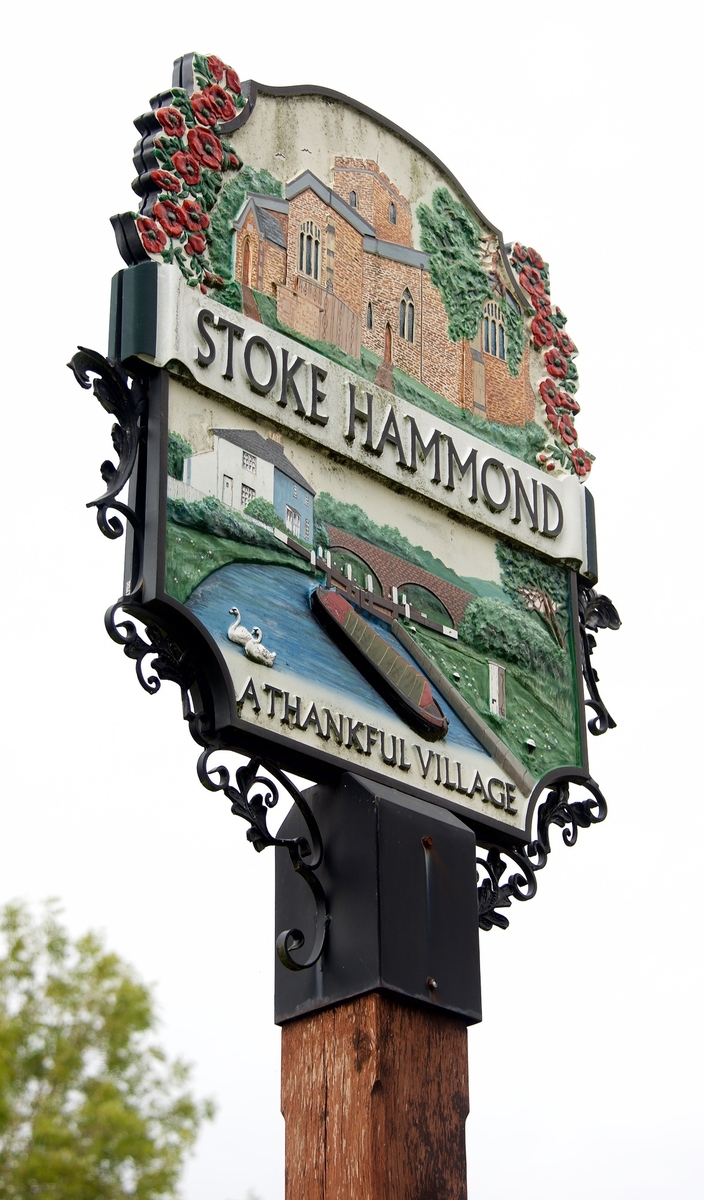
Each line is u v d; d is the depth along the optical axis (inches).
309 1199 669.9
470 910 709.9
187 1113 544.1
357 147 800.9
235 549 695.7
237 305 728.3
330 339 762.8
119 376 690.2
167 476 682.2
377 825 690.8
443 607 769.6
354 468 753.6
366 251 792.3
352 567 737.6
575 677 814.5
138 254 709.9
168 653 675.4
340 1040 679.7
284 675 694.5
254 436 717.9
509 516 808.9
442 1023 692.7
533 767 778.2
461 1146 682.8
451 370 814.5
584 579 840.3
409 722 732.7
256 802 682.8
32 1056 537.3
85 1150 528.7
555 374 861.2
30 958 548.1
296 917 703.7
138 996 546.6
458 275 832.3
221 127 744.3
